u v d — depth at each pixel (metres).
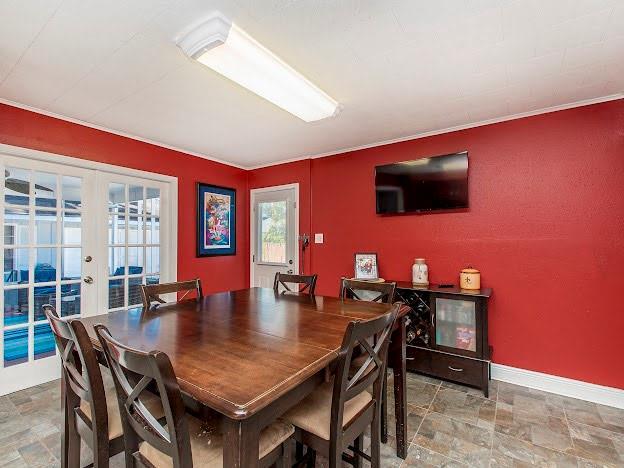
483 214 2.90
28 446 1.86
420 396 2.49
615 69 2.02
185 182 3.81
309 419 1.30
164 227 3.67
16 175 2.58
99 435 1.20
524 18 1.56
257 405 0.86
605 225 2.42
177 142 3.51
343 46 1.78
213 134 3.25
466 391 2.58
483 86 2.25
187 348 1.29
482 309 2.53
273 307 2.05
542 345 2.63
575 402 2.41
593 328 2.45
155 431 1.01
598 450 1.85
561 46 1.78
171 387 0.88
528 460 1.76
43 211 2.73
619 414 2.24
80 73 2.07
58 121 2.75
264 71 1.92
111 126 3.02
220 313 1.89
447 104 2.54
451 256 3.06
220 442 1.13
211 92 2.34
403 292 2.89
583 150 2.49
